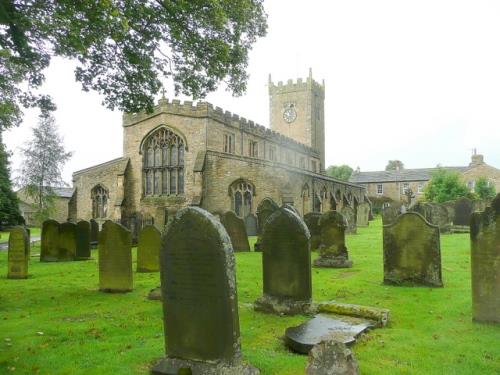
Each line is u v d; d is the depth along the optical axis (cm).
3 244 2939
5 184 3931
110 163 3581
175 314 579
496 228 720
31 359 616
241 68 1488
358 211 3534
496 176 6425
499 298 723
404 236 1067
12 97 1661
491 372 536
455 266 1327
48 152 3997
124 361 599
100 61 1330
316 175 4094
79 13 1086
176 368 550
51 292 1110
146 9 1191
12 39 1048
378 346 629
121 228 1100
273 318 812
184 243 572
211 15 1258
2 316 864
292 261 846
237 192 3272
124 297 1034
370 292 1007
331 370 463
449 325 733
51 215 4366
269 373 543
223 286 545
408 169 7781
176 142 3488
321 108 6819
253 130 4162
